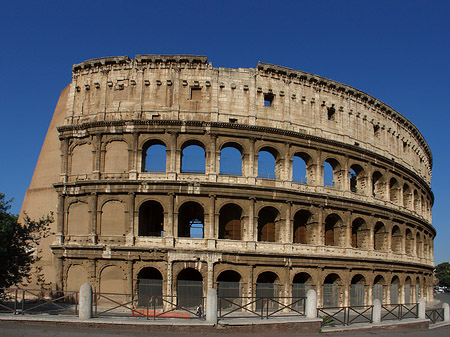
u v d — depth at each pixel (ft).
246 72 245.04
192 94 240.12
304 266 233.96
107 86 241.55
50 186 255.70
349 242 252.83
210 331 140.36
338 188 260.21
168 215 221.05
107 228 224.74
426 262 343.87
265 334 142.72
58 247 225.35
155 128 230.89
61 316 143.84
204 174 228.84
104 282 219.20
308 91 258.57
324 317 163.53
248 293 220.02
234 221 237.66
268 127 237.66
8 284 194.80
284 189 232.53
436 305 329.11
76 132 239.09
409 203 322.34
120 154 232.73
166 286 213.66
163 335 133.18
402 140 319.06
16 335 122.93
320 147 252.62
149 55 239.09
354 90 275.39
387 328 166.50
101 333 130.21
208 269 216.33
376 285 269.23
